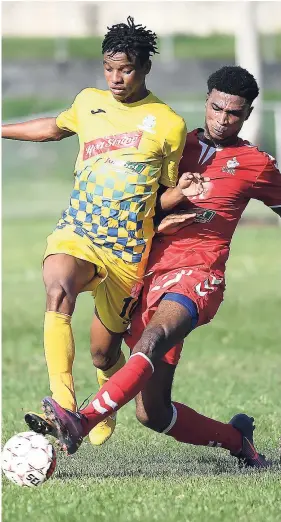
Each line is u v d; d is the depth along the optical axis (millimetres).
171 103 130125
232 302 57062
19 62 147750
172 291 22688
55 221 94250
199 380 37656
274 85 147500
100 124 23125
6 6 172375
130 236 22938
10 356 43344
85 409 21359
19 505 20266
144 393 23625
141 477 22984
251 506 20281
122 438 28125
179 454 26344
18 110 131750
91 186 22906
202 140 23750
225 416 30906
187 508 19938
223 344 46156
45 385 36438
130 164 22781
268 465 25125
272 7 173125
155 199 23141
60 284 22188
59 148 126562
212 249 23328
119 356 25453
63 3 172625
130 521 19172
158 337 21797
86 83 143000
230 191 23422
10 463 21734
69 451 20719
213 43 167625
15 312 54906
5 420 29672
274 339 47219
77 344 46281
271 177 23641
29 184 117125
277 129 91938
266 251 78500
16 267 71188
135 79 22781
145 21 171000
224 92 23000
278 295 59688
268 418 30359
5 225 92125
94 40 169875
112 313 23828
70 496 20875
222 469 24484
